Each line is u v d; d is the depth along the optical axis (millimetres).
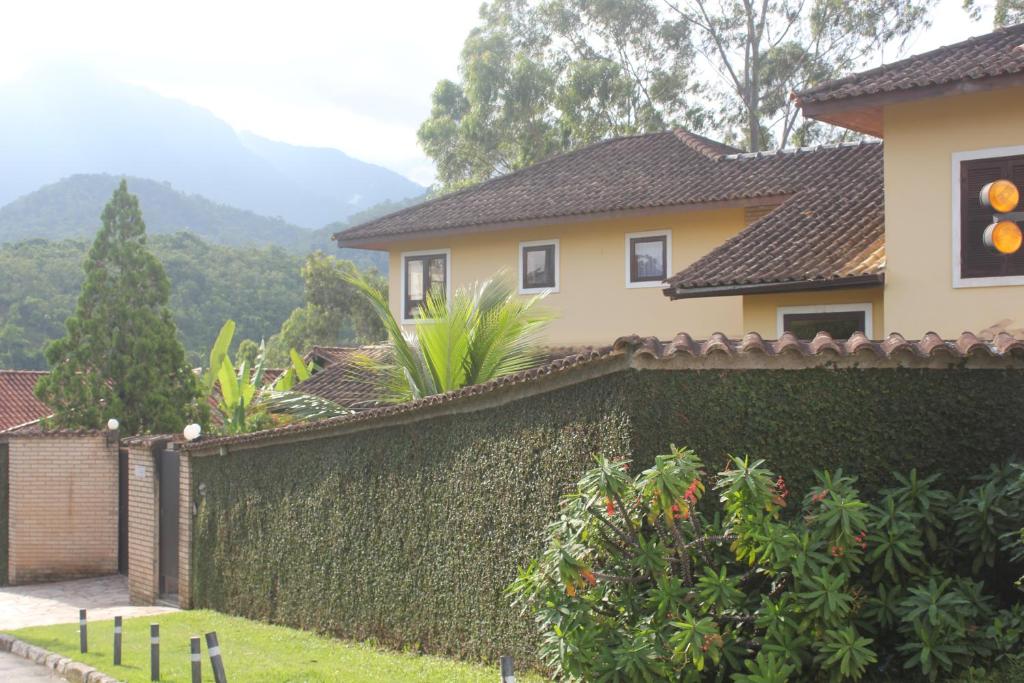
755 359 8797
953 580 8016
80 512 23031
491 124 42031
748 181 21609
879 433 8609
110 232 25562
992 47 15758
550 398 10086
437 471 11898
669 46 41438
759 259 17031
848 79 15797
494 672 10445
